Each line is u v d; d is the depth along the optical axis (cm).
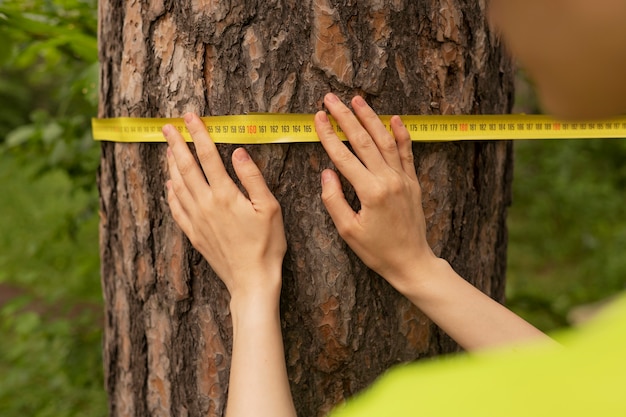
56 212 661
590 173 593
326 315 137
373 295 139
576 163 593
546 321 328
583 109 61
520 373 47
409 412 47
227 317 141
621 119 147
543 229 573
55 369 349
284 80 129
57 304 464
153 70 138
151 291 150
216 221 127
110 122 149
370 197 123
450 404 46
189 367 148
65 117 276
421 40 133
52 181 751
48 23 216
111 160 155
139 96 140
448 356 148
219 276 132
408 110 134
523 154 600
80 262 315
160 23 135
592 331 48
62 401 343
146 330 153
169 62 136
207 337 144
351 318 138
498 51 144
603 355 46
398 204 125
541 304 280
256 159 131
